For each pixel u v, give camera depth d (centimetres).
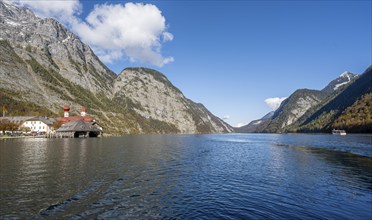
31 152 5116
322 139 11544
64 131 12862
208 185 2470
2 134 12438
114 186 2373
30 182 2472
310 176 2923
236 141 11612
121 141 9806
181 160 4262
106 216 1639
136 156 4675
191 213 1706
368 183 2573
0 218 1578
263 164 3878
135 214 1681
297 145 8162
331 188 2370
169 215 1667
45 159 4084
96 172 3014
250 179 2752
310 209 1795
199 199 2014
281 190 2295
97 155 4731
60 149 5862
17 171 3027
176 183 2538
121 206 1831
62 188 2267
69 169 3188
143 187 2364
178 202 1933
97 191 2195
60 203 1870
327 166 3662
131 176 2828
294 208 1816
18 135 12550
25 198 1972
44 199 1953
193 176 2892
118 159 4203
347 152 5619
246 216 1656
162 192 2205
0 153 4912
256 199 2019
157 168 3388
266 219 1609
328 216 1672
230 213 1708
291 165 3769
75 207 1791
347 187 2408
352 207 1844
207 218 1620
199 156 4934
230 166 3656
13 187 2280
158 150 6072
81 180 2584
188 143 9450
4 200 1919
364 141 9188
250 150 6475
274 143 9606
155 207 1819
